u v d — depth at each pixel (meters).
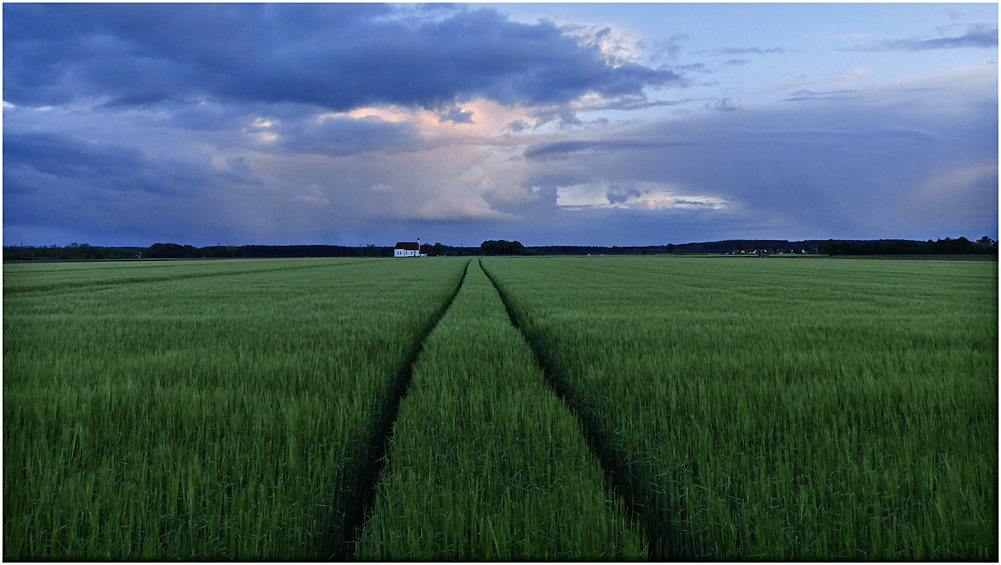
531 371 6.52
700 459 3.65
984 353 7.14
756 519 2.88
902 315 12.41
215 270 47.72
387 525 2.98
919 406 4.64
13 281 29.58
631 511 3.48
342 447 3.98
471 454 3.88
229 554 2.83
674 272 43.19
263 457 3.72
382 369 6.71
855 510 2.98
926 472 3.27
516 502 3.16
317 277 35.53
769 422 4.34
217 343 8.69
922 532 2.78
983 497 3.00
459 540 2.84
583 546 2.83
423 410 4.96
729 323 11.00
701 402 4.80
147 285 26.42
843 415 4.44
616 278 32.91
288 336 9.45
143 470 3.38
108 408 4.84
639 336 9.05
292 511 3.10
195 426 4.43
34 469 3.50
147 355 7.57
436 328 10.62
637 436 4.09
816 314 12.78
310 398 5.19
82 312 13.93
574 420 4.56
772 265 61.62
